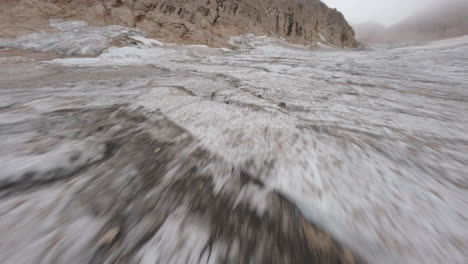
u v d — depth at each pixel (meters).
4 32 20.12
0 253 1.29
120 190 1.91
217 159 2.49
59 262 1.28
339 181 2.14
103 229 1.50
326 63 16.19
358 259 1.39
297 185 2.06
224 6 50.34
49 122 3.29
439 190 2.10
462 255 1.40
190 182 2.08
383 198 1.92
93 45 19.81
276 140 3.05
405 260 1.37
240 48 37.59
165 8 38.22
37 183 1.90
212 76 10.07
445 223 1.66
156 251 1.38
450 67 12.38
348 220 1.66
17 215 1.54
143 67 12.95
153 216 1.64
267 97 6.16
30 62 11.54
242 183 2.08
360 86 8.17
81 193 1.82
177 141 2.92
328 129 3.70
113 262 1.31
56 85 6.22
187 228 1.55
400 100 6.13
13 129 2.96
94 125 3.32
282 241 1.51
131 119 3.66
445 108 5.38
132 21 33.16
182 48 27.91
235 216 1.69
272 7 60.88
